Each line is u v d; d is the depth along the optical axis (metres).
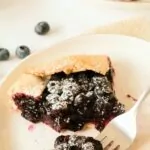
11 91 0.40
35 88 0.40
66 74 0.41
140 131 0.38
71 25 0.50
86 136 0.38
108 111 0.39
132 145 0.37
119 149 0.37
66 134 0.39
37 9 0.52
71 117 0.39
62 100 0.39
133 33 0.46
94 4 0.50
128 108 0.40
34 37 0.49
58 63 0.42
